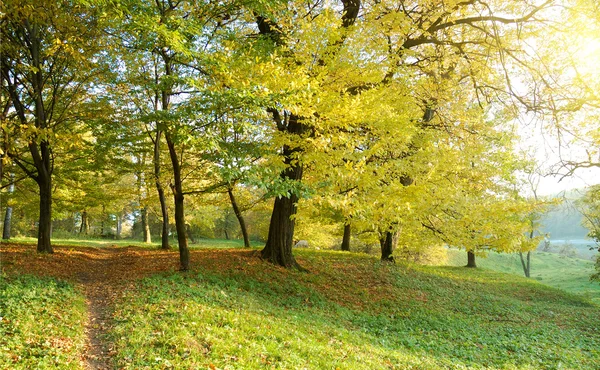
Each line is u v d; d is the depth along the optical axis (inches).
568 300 729.6
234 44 360.5
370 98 337.4
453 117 549.3
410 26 428.1
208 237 1967.3
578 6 406.6
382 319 412.8
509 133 583.2
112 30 382.9
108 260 642.2
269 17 393.4
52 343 212.1
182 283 383.2
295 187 300.0
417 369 258.4
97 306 319.3
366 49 368.2
